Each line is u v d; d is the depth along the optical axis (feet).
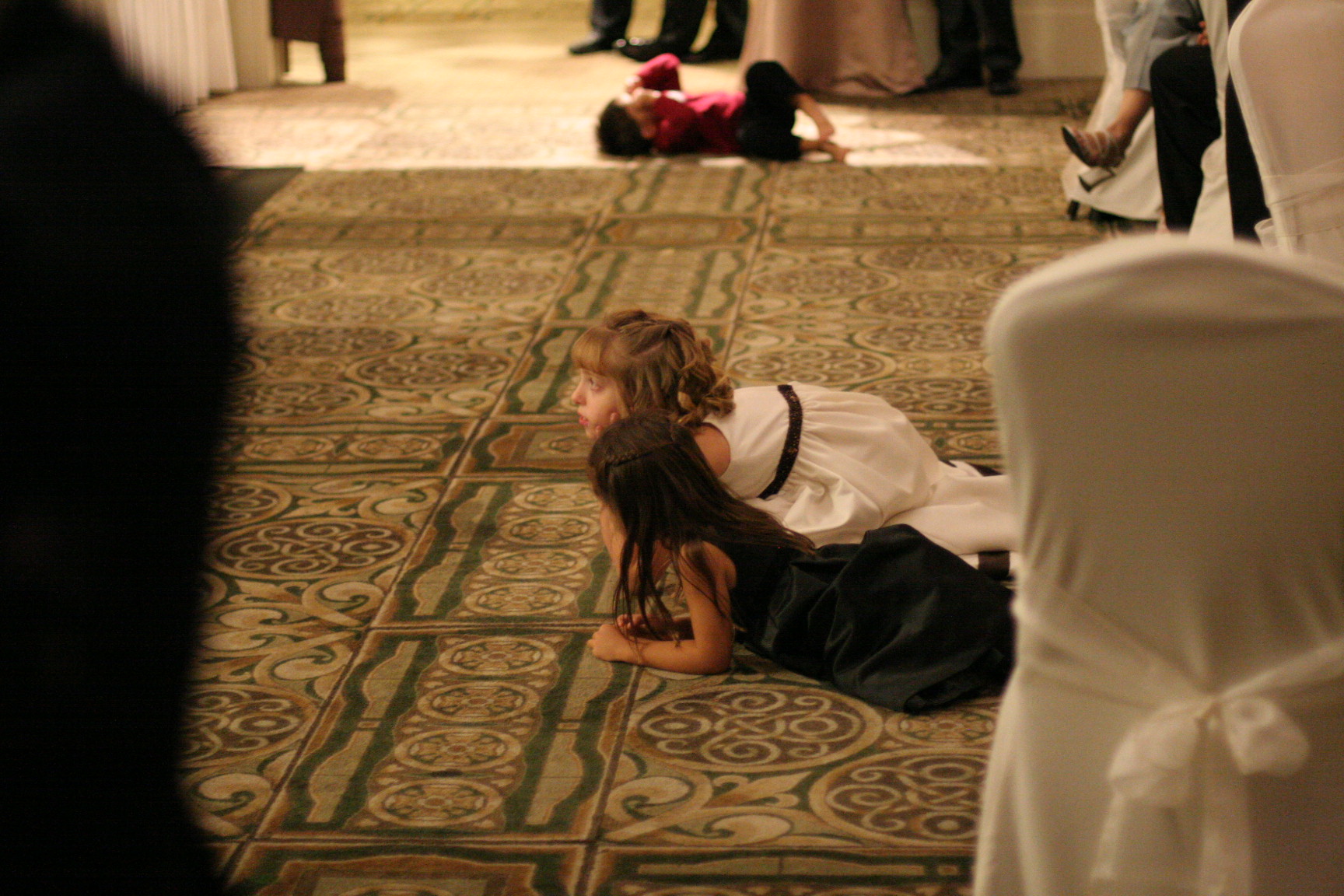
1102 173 17.28
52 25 2.09
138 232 2.13
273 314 15.21
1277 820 4.40
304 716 7.93
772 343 13.94
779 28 26.63
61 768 2.60
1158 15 16.26
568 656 8.50
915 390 12.62
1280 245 7.95
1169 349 3.85
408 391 13.04
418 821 6.95
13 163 2.01
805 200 19.34
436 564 9.76
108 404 2.21
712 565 8.03
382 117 24.95
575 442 11.84
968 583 7.99
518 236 17.94
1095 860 4.58
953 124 23.85
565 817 6.95
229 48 26.84
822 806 6.96
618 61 30.30
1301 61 7.74
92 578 2.40
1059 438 4.07
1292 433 3.91
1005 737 4.72
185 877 3.04
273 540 10.14
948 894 6.27
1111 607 4.32
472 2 39.47
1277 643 4.26
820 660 8.18
